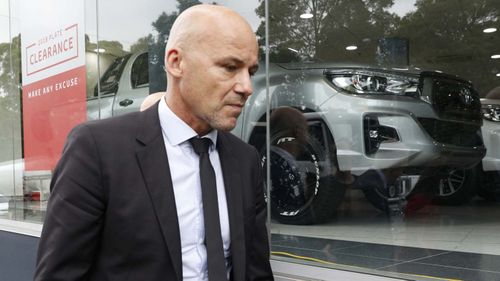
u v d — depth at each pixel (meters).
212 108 1.10
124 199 1.07
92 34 3.49
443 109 3.04
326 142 2.86
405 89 2.98
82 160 1.07
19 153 4.06
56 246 1.04
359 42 3.08
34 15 3.96
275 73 2.79
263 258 1.37
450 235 2.54
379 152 2.87
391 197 2.91
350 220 2.82
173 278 1.08
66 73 3.69
